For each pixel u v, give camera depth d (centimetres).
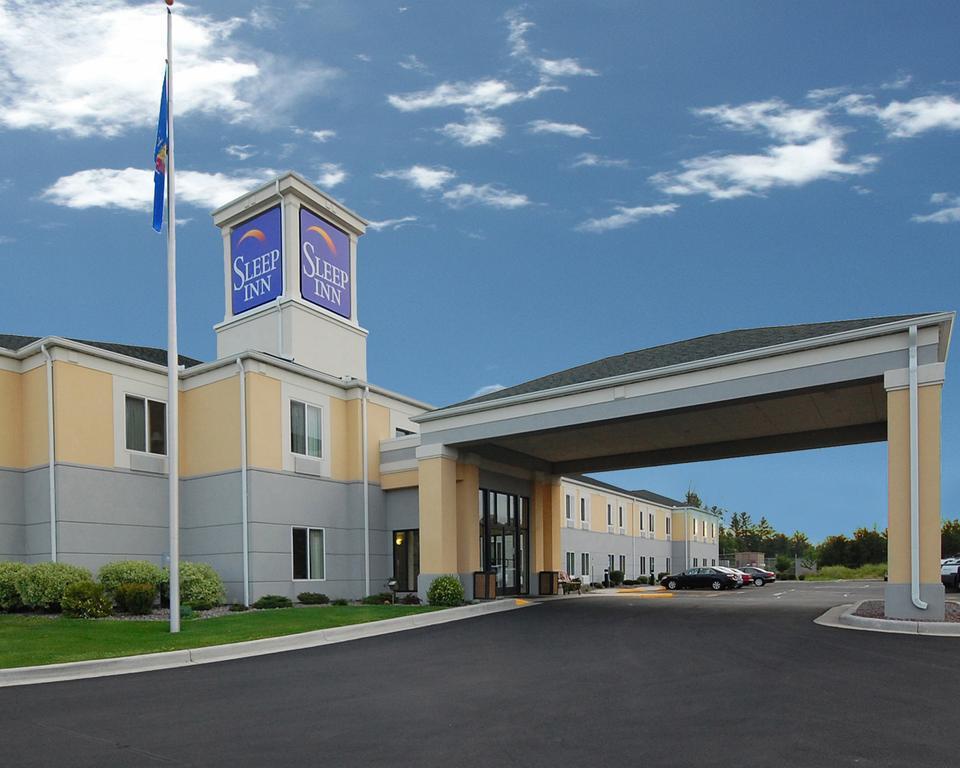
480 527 2427
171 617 1380
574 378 2062
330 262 2716
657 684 906
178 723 741
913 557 1403
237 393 2141
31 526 1945
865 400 1833
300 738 680
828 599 2398
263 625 1488
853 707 763
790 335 1722
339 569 2353
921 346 1443
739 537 9812
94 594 1652
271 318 2547
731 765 579
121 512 2042
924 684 874
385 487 2473
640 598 2533
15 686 951
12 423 1983
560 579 2983
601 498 4228
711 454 2402
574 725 712
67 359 1966
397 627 1598
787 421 2066
